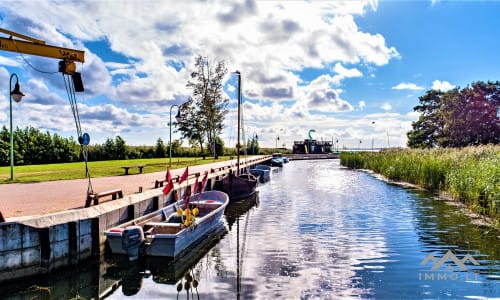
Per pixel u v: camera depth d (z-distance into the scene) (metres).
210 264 9.30
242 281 8.12
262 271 8.72
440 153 27.41
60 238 8.81
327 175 37.56
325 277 8.27
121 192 12.41
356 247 10.56
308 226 13.41
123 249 9.53
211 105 50.41
